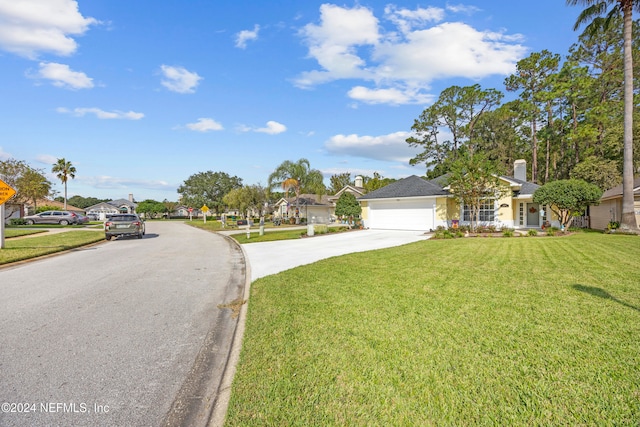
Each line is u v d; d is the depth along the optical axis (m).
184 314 4.93
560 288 5.50
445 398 2.42
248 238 18.39
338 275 6.94
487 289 5.51
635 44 28.17
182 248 14.03
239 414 2.30
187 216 83.00
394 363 2.96
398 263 8.26
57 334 4.08
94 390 2.79
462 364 2.91
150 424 2.34
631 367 2.82
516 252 9.93
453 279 6.29
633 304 4.57
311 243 14.95
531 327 3.76
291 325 4.00
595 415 2.20
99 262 9.95
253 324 4.10
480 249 10.80
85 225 34.34
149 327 4.37
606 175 24.27
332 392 2.54
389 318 4.14
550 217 19.28
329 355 3.16
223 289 6.56
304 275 7.07
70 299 5.73
